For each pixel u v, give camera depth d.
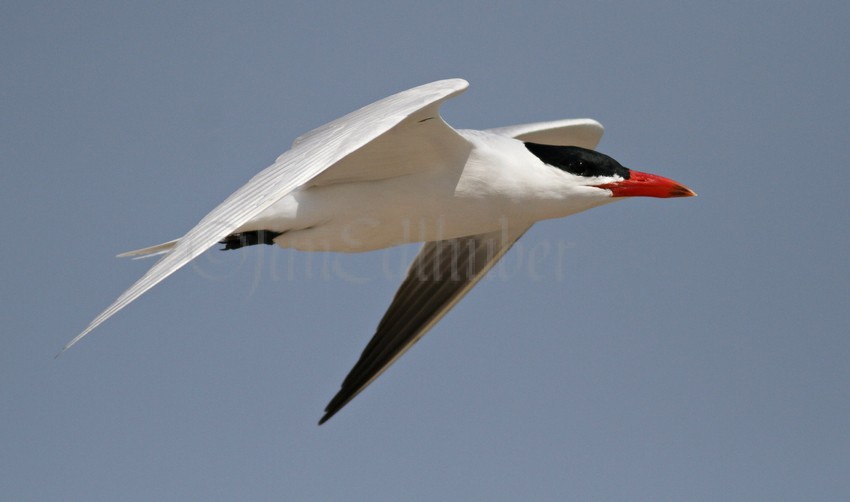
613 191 11.48
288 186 8.27
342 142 8.70
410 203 10.98
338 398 13.16
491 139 11.38
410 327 13.42
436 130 10.41
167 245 10.88
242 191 8.58
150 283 7.71
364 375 13.27
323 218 10.93
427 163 10.84
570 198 11.38
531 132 13.27
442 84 9.58
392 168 10.84
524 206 11.25
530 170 11.20
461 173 10.92
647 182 11.52
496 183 11.03
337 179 10.95
